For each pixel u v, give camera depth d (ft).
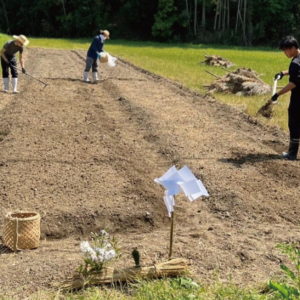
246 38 166.20
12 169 21.59
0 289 12.33
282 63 84.69
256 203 18.88
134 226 17.17
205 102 39.99
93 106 36.11
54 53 89.56
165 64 73.51
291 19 170.60
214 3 169.07
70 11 175.94
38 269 13.29
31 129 28.43
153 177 21.59
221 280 12.84
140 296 11.69
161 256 14.16
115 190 19.60
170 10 166.40
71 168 21.93
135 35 177.17
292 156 24.49
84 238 16.48
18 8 176.55
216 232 16.24
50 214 17.20
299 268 12.33
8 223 14.75
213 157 24.49
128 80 51.26
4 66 40.22
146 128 30.01
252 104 39.29
